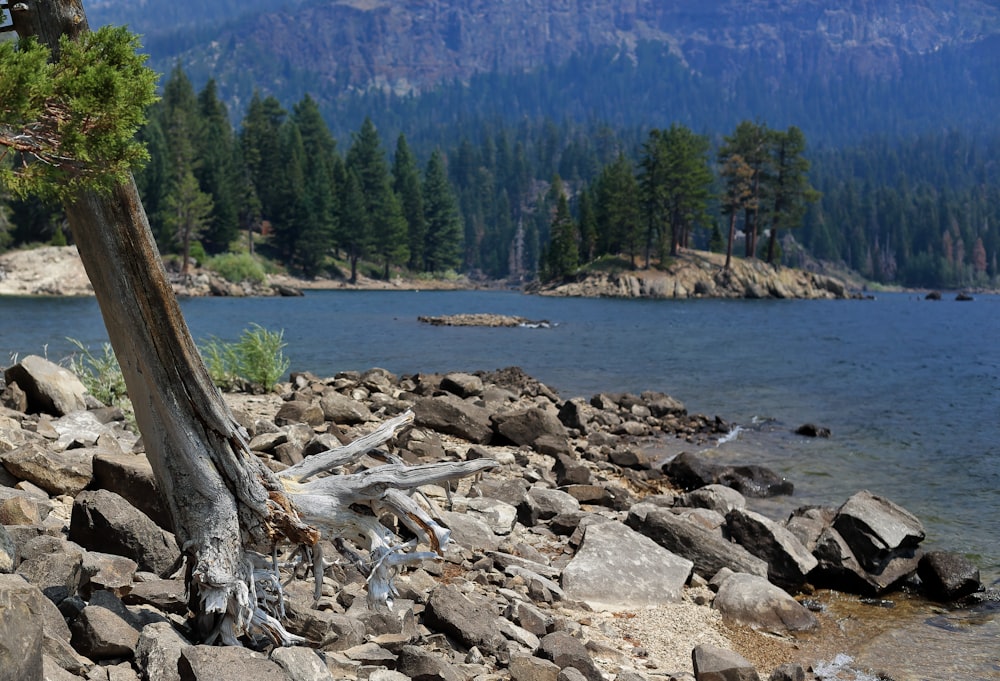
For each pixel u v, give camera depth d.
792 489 13.24
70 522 6.40
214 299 77.06
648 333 46.97
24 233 85.88
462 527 8.76
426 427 14.41
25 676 3.84
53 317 43.12
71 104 4.02
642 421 18.89
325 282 125.50
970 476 14.27
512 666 5.61
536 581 7.75
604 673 6.18
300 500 5.28
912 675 6.88
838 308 85.31
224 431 5.01
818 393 24.47
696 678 6.24
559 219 122.38
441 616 6.10
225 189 113.56
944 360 35.19
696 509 10.60
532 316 62.44
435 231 156.00
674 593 8.12
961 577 8.81
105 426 10.58
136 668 4.57
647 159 111.12
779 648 7.32
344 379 19.05
